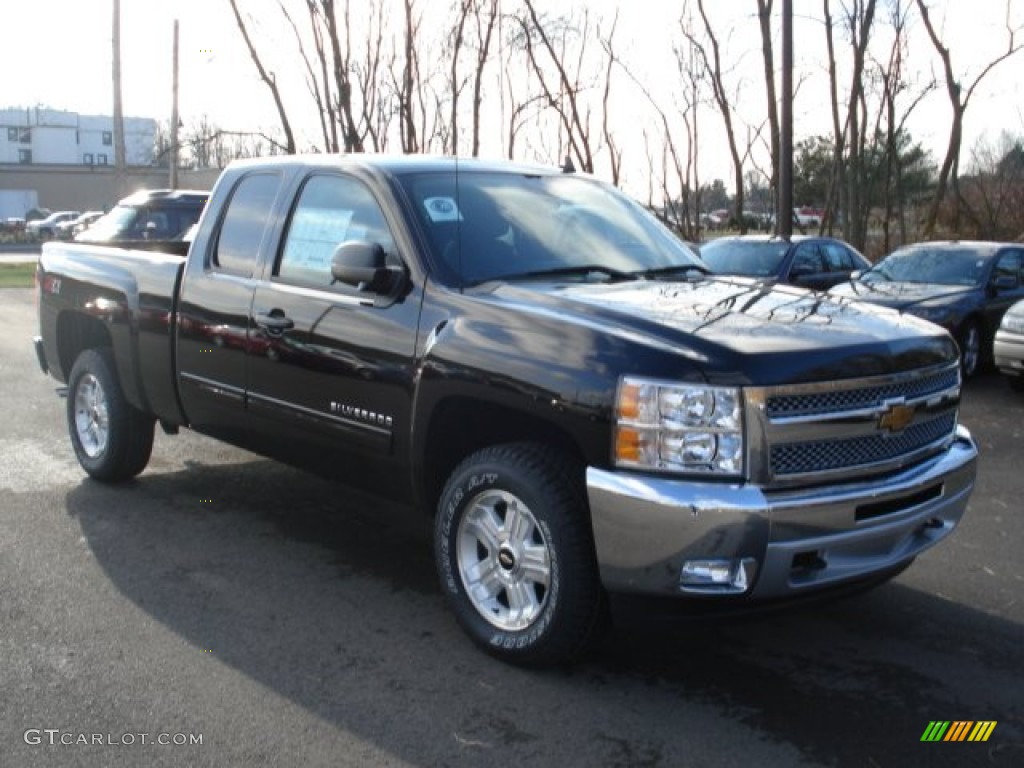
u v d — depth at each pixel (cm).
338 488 668
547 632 394
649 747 355
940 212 2912
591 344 381
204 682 394
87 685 390
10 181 7606
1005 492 694
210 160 4044
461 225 472
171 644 427
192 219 1410
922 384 409
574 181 563
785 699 393
